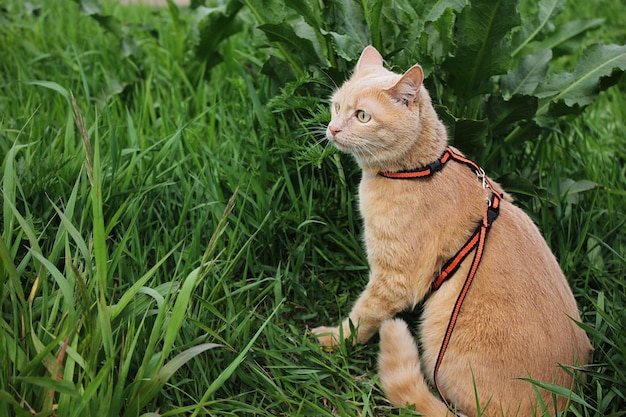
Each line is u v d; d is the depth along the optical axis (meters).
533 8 1.86
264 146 1.16
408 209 0.98
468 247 0.96
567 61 1.65
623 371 0.97
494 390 0.92
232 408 0.92
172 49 1.57
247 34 1.63
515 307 0.93
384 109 0.97
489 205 0.97
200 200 1.13
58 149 1.19
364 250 1.13
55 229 1.06
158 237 1.08
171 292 0.95
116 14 1.78
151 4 1.99
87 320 0.84
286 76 1.23
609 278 1.12
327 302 1.10
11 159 0.96
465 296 0.95
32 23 1.67
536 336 0.92
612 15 1.86
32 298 0.89
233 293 0.99
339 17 1.16
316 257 1.13
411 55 1.12
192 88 1.45
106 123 1.30
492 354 0.92
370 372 1.01
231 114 1.38
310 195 1.12
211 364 0.96
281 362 0.99
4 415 0.81
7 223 0.93
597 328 1.02
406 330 0.97
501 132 1.20
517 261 0.95
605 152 1.37
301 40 1.16
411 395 0.93
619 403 0.96
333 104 1.03
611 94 1.56
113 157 1.10
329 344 1.03
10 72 1.49
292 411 0.92
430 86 1.14
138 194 1.08
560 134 1.33
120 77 1.49
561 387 0.89
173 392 0.93
